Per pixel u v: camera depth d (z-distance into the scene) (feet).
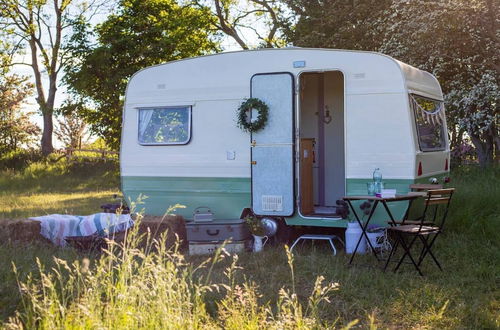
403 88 23.93
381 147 24.17
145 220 25.57
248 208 26.63
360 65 24.58
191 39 80.07
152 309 12.83
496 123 45.32
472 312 16.42
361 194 24.52
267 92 25.99
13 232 24.98
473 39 42.11
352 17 54.24
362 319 16.48
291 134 25.55
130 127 29.09
